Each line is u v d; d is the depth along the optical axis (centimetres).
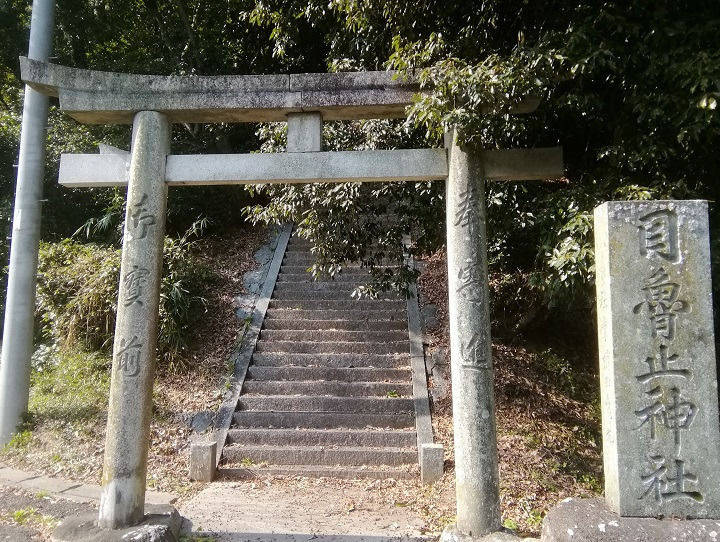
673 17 423
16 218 683
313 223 679
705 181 486
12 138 1048
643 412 340
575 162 618
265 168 448
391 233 723
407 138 643
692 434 337
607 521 327
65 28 1114
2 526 445
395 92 448
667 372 342
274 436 650
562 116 579
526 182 633
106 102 451
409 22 586
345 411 692
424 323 866
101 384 743
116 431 407
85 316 809
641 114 423
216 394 724
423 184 653
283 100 449
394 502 528
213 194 1154
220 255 1093
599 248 367
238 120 476
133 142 448
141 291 426
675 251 350
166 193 456
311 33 1075
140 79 451
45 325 895
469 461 403
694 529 318
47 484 537
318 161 448
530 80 418
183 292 854
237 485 572
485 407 408
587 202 464
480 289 422
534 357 807
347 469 596
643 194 420
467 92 425
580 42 429
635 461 337
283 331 845
